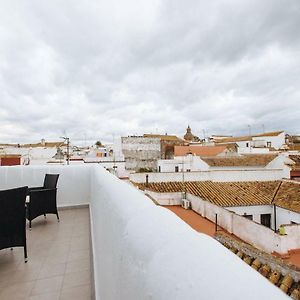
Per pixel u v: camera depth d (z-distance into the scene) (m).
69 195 6.27
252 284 0.42
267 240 6.70
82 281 2.61
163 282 0.53
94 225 3.36
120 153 31.02
